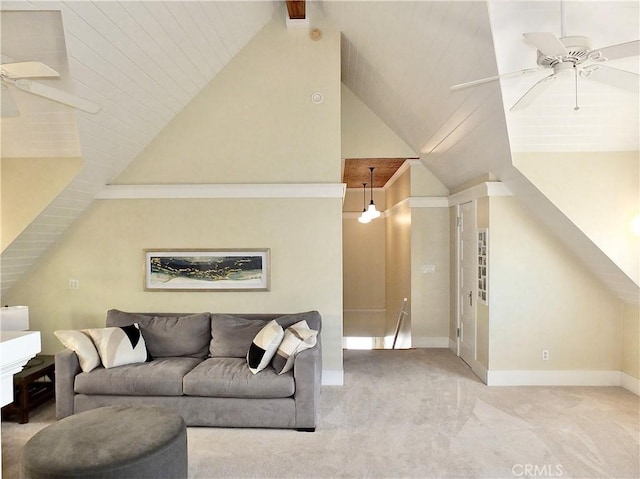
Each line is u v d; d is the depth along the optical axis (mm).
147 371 3396
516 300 4250
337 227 4348
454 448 2994
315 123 4359
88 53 3006
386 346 8922
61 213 4152
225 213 4379
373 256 9211
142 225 4395
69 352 3436
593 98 3191
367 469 2742
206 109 4387
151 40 3330
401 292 6809
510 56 2918
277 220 4359
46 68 2273
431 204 5840
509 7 2695
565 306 4227
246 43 4352
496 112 3355
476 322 4676
